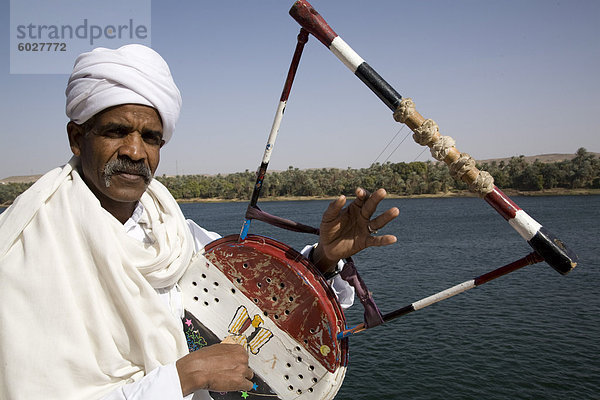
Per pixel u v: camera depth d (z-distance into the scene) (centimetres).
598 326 2103
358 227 158
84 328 140
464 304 2545
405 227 6844
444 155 142
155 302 155
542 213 7912
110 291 148
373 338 2041
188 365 138
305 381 173
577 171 14188
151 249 170
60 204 152
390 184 16262
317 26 151
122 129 155
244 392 182
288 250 176
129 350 150
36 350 131
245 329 179
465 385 1553
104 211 157
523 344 1906
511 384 1554
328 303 171
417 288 2903
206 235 224
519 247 4512
